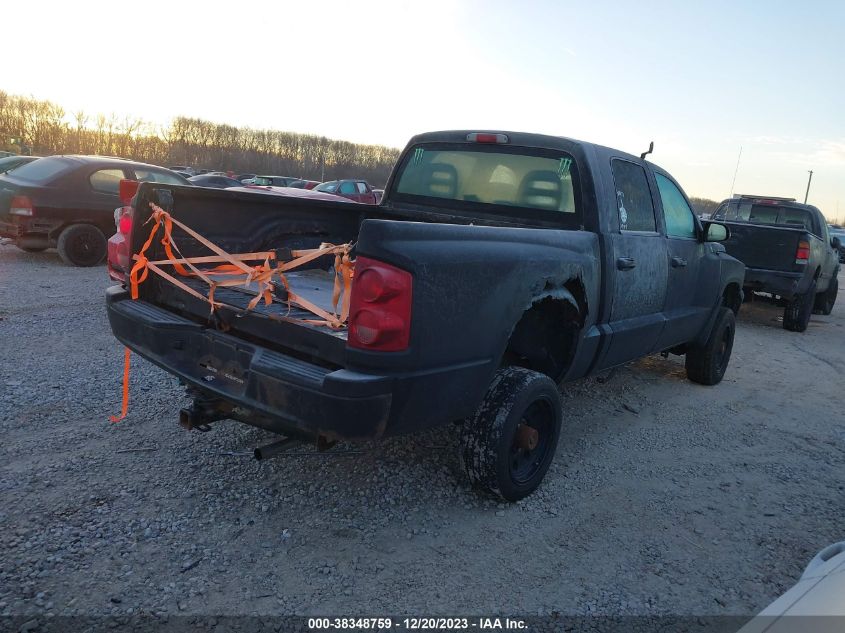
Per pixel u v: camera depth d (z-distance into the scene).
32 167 10.05
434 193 4.92
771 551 3.43
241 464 3.85
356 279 2.76
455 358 3.04
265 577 2.87
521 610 2.81
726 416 5.58
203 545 3.05
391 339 2.75
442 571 3.03
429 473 3.93
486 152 4.62
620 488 4.03
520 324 3.96
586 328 3.97
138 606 2.62
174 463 3.80
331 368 2.97
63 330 6.25
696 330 5.96
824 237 11.38
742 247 9.80
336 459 4.02
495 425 3.43
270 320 3.20
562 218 4.21
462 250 2.99
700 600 2.97
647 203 4.85
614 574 3.12
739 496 4.04
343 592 2.82
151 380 5.07
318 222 4.56
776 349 8.61
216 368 3.34
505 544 3.29
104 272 9.62
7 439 3.91
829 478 4.41
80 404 4.50
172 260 3.71
